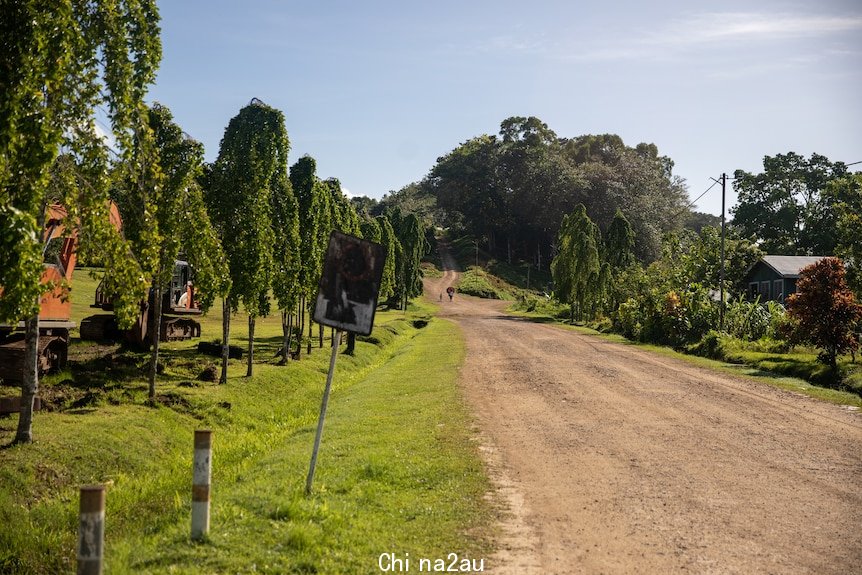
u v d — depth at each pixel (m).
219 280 18.41
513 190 130.50
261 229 20.61
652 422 14.35
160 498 10.09
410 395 18.50
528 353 29.94
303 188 27.53
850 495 9.05
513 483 9.52
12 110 8.82
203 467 6.67
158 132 17.62
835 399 17.28
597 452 11.58
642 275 49.91
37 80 9.51
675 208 143.25
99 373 18.30
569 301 62.19
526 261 132.88
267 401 19.50
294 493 8.34
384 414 15.27
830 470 10.38
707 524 7.84
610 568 6.48
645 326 37.03
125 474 11.77
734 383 20.23
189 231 17.70
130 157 12.95
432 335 41.88
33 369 11.71
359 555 6.54
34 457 11.12
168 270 16.75
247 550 6.43
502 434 13.03
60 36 9.86
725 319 32.88
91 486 5.06
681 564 6.61
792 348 26.44
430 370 24.34
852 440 12.57
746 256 48.34
